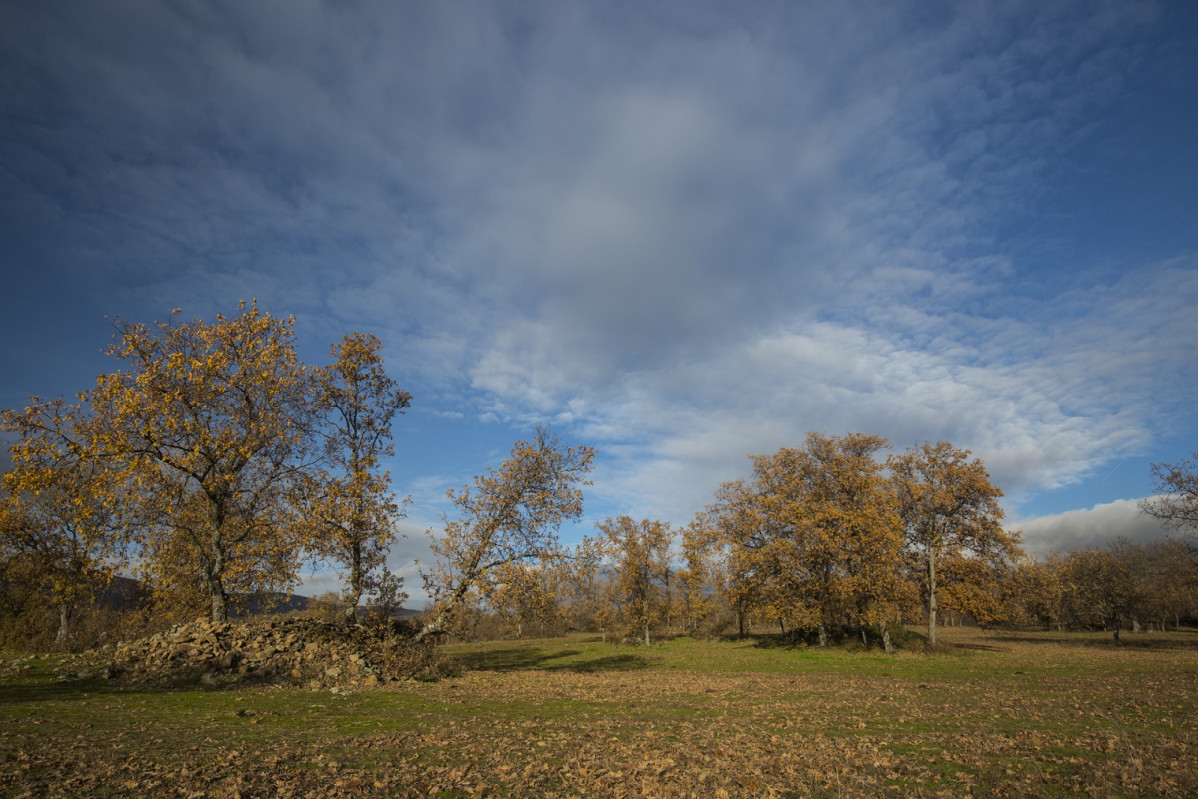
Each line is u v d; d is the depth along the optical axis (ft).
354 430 102.58
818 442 158.10
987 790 30.48
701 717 56.13
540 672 107.34
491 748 40.60
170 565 96.02
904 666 114.42
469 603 93.35
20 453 75.10
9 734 38.09
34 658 73.72
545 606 97.40
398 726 48.42
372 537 93.35
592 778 33.45
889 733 47.50
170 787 28.58
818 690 79.41
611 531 186.29
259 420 89.51
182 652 70.74
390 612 93.81
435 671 87.30
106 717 46.16
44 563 90.63
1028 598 210.38
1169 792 29.35
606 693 75.36
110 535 80.18
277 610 96.84
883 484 145.18
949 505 141.90
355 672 76.89
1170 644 175.32
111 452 77.92
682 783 32.42
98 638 98.48
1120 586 186.39
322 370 99.40
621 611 209.05
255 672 70.64
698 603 204.44
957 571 140.87
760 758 38.42
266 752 36.70
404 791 29.89
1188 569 132.87
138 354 83.56
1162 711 55.06
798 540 146.82
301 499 90.48
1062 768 34.81
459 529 95.50
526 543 97.71
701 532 180.55
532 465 100.83
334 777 31.89
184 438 83.66
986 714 56.08
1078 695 68.39
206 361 84.38
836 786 31.65
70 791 27.43
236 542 89.71
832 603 145.07
